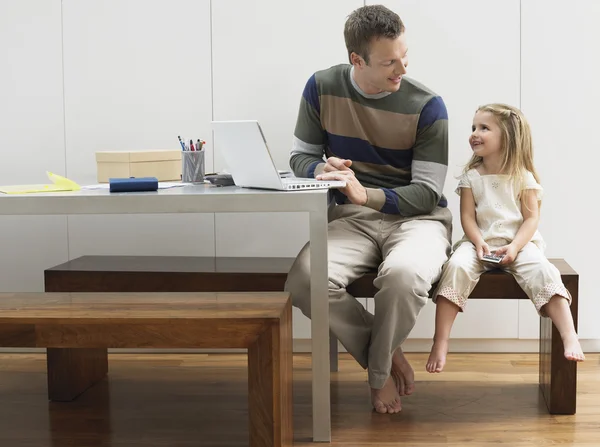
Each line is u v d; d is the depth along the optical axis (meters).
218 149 2.92
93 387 2.60
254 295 2.04
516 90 2.82
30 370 2.80
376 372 2.21
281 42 2.86
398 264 2.17
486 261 2.31
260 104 2.89
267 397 1.81
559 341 2.28
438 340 2.27
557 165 2.84
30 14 2.91
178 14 2.88
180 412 2.36
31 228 3.00
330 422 2.17
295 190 2.05
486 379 2.63
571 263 2.87
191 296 2.04
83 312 1.87
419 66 2.84
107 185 2.31
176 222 2.97
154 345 1.82
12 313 1.86
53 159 2.96
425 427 2.21
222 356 2.94
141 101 2.92
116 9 2.89
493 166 2.46
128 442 2.13
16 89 2.94
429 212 2.48
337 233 2.45
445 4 2.81
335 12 2.84
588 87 2.81
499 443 2.08
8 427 2.26
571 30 2.79
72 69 2.92
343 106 2.48
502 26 2.81
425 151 2.45
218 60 2.89
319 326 2.07
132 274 2.52
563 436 2.13
